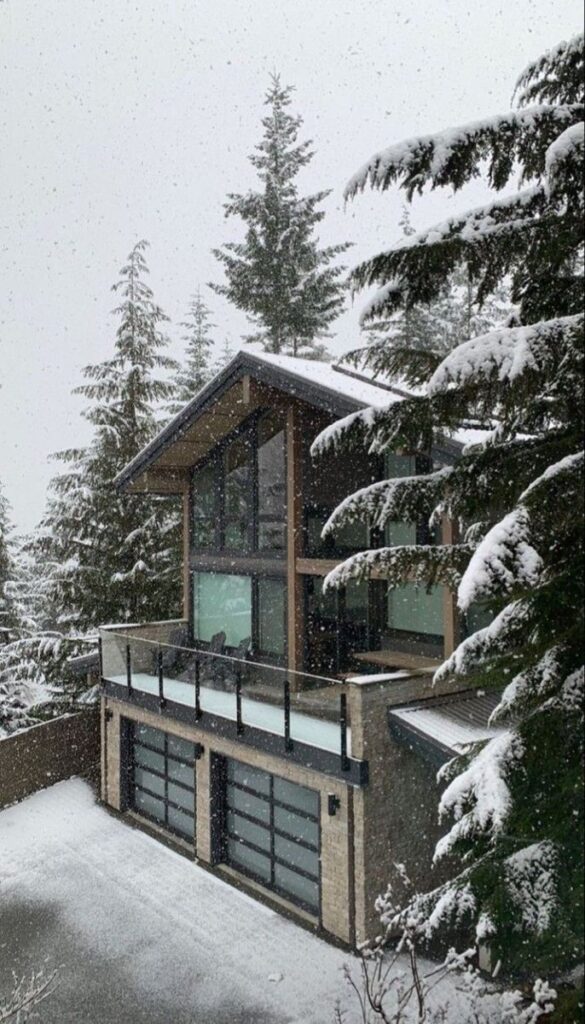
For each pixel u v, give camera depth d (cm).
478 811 545
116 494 2098
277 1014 991
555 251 609
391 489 657
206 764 1468
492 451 640
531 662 605
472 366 589
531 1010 586
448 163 624
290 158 2748
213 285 2797
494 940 553
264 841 1366
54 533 2239
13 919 1259
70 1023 989
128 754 1734
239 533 1750
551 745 555
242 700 1423
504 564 523
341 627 1569
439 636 1434
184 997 1038
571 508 557
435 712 1170
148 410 2327
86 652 2117
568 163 562
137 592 2200
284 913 1265
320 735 1239
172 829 1602
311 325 2720
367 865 1134
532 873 557
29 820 1689
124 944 1176
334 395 1317
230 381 1539
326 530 670
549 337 572
